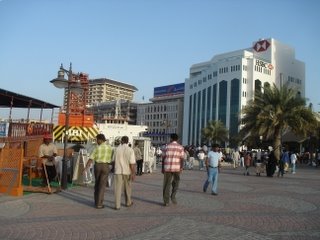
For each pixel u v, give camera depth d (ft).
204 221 30.01
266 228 27.89
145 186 56.29
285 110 126.93
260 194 49.44
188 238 24.45
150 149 87.71
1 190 41.83
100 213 32.94
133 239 24.03
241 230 27.02
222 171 108.78
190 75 535.60
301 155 202.08
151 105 570.46
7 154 42.14
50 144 49.01
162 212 33.91
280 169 90.53
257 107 129.59
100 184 35.47
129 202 36.65
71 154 57.77
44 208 34.55
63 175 48.96
